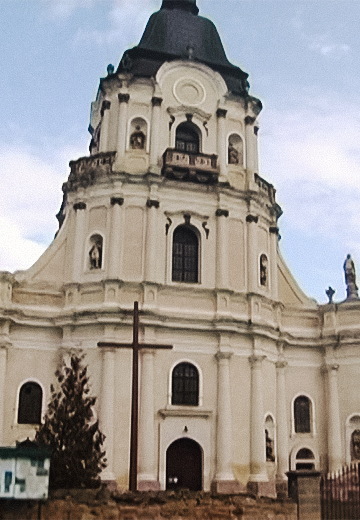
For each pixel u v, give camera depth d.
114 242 40.75
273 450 40.81
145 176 42.22
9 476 23.25
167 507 24.42
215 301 41.31
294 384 44.50
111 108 45.62
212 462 38.25
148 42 48.91
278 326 44.12
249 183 45.12
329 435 43.47
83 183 42.91
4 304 39.50
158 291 40.38
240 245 43.50
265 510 25.39
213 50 50.28
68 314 39.56
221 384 39.44
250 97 47.50
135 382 28.12
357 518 24.53
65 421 28.45
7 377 38.88
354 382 44.22
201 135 45.69
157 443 37.59
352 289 47.84
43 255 42.00
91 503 23.84
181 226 42.72
